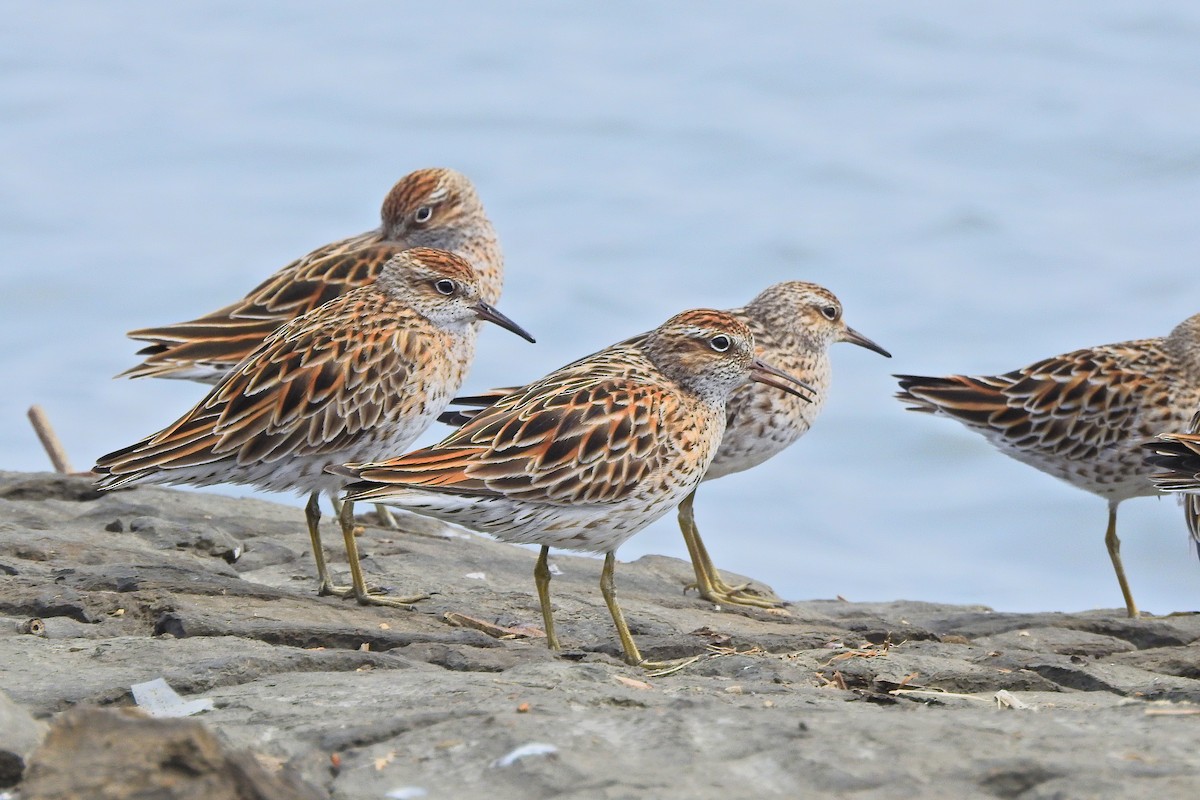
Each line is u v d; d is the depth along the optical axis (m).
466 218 20.97
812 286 19.02
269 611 13.32
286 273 19.70
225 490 27.92
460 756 8.38
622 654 12.99
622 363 14.01
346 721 9.12
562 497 12.81
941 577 27.00
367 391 14.75
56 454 20.69
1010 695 11.13
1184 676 13.39
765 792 7.86
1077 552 27.88
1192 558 27.52
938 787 7.90
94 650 11.06
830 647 13.57
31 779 7.14
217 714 9.49
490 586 15.66
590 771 8.09
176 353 18.61
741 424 17.80
